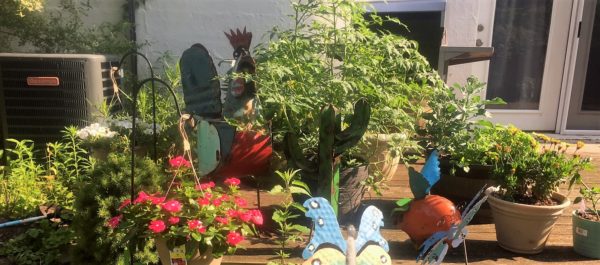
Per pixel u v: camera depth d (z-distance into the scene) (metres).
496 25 4.58
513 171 2.27
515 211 2.19
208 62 2.55
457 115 2.72
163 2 4.38
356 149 2.67
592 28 4.45
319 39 2.84
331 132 2.10
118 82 3.71
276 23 4.32
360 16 2.94
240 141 2.38
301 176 2.32
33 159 3.21
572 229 2.39
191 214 1.77
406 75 3.00
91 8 4.43
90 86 3.32
